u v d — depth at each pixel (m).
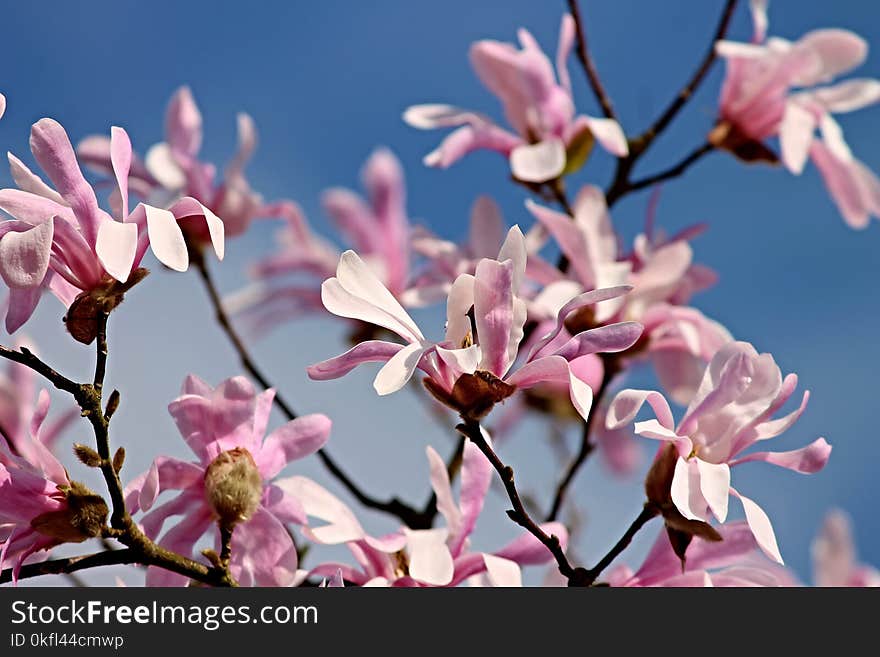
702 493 1.30
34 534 1.31
